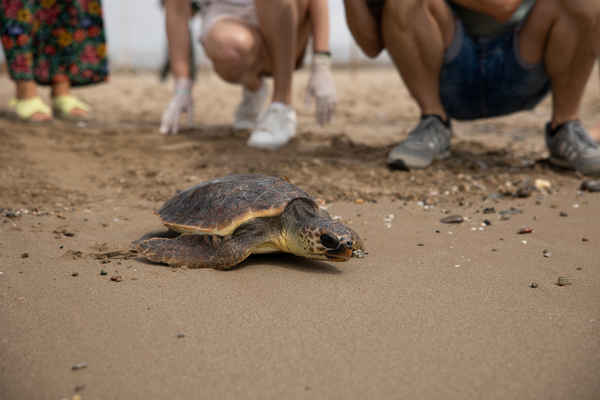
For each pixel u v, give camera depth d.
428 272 1.22
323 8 2.04
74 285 1.15
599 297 1.11
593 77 5.00
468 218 1.51
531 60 1.78
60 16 2.60
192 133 2.41
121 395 0.77
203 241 1.25
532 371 0.82
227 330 0.96
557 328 0.96
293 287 1.16
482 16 1.78
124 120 2.75
